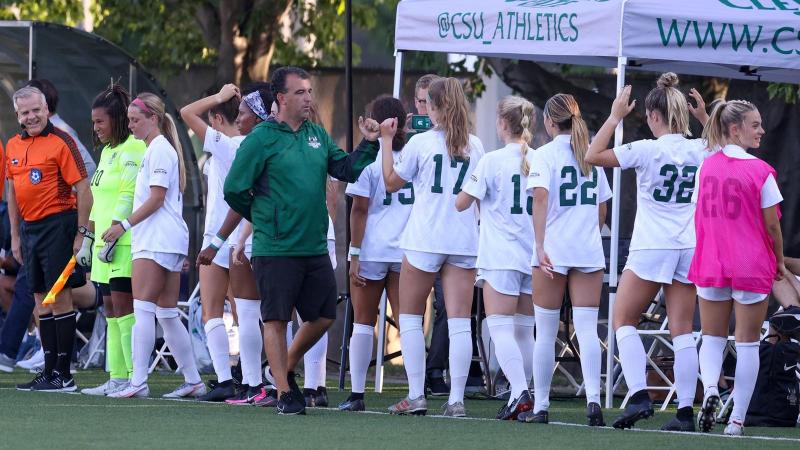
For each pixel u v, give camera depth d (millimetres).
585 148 27047
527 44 34719
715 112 26062
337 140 47156
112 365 32875
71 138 33375
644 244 26266
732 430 26234
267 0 48844
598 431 25812
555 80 48188
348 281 37375
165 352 43500
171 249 31516
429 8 37375
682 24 32688
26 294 40719
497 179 27750
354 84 47250
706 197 25922
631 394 26500
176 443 22172
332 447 22031
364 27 59562
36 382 33906
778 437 26578
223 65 49281
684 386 26500
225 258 30891
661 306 37156
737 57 33031
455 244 28172
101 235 32625
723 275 25719
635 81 46719
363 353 30250
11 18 57656
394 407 29016
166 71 51375
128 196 31891
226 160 30078
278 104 26969
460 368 28719
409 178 28172
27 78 46594
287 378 27969
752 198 25656
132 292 32156
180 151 32719
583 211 27016
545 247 27031
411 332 28672
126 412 27609
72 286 33969
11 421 25406
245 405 30078
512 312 28141
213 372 42156
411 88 47375
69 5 56312
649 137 47000
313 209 26922
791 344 30031
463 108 28219
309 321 27641
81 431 23812
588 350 27125
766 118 44219
